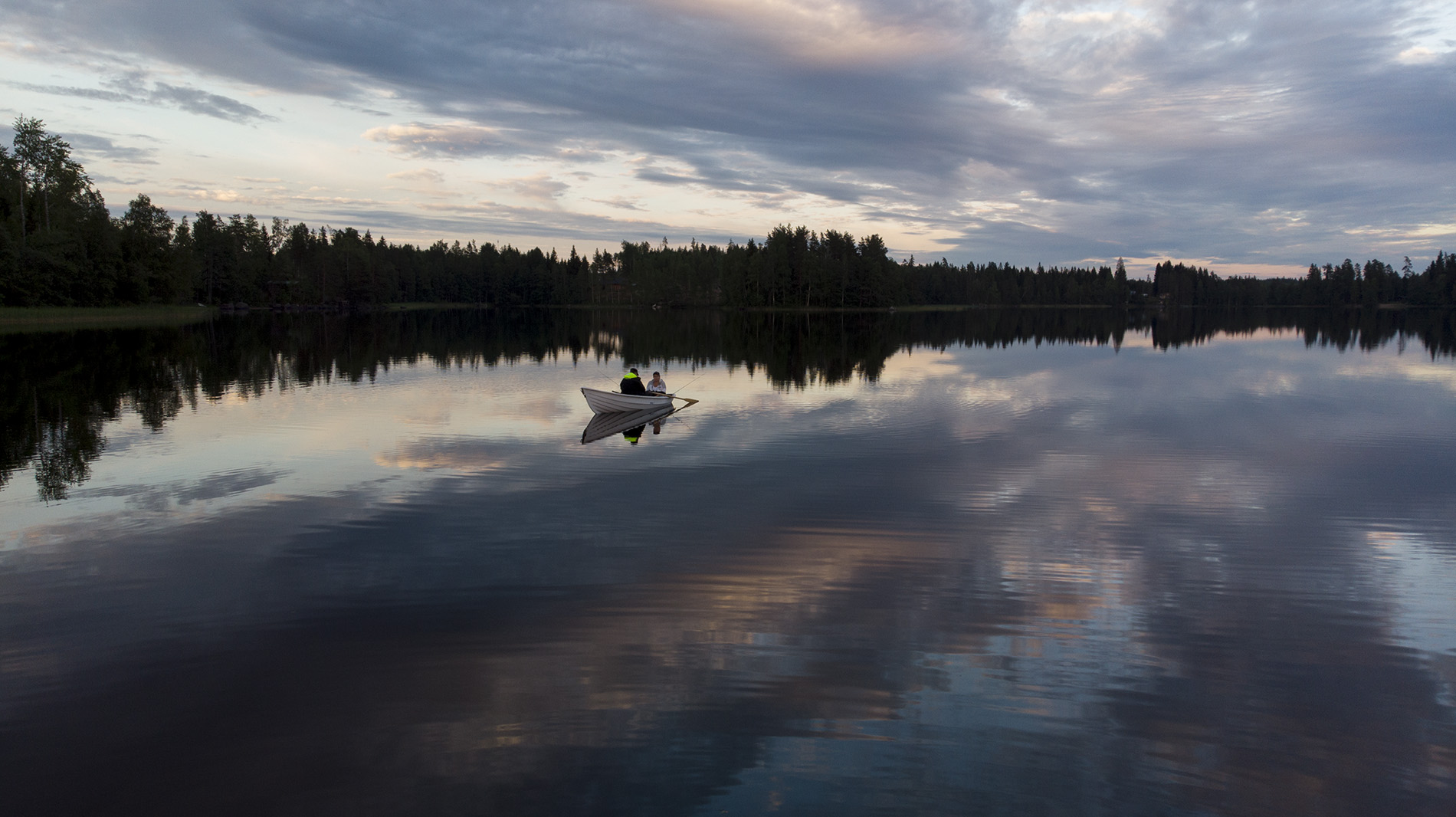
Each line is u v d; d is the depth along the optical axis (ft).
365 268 396.98
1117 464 47.42
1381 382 90.33
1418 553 31.78
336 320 261.65
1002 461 47.98
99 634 23.72
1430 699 20.74
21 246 198.39
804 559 30.27
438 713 19.44
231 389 80.23
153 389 79.25
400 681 20.95
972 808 16.20
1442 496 40.34
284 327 209.46
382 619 24.66
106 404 68.85
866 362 119.55
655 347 150.41
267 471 44.80
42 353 115.34
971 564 29.99
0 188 219.82
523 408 69.56
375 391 80.38
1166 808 16.37
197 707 19.79
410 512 36.50
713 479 43.24
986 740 18.53
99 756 17.84
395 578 28.12
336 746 18.13
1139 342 173.17
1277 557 31.12
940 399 76.18
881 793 16.57
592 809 15.98
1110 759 17.95
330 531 33.55
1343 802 16.66
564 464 47.06
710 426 60.49
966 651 22.89
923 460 48.29
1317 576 29.22
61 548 31.35
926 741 18.44
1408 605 26.61
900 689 20.74
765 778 17.02
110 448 50.72
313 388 82.23
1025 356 132.46
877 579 28.27
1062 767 17.58
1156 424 61.77
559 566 29.37
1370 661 22.76
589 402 65.72
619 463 47.26
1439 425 61.21
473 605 25.79
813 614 25.27
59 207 232.73
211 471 44.68
